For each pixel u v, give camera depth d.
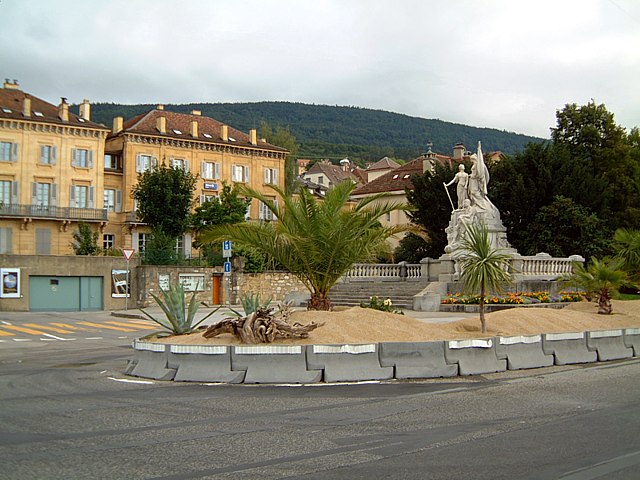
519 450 7.67
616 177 51.75
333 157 189.75
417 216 54.38
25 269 40.91
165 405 10.52
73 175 65.44
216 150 74.75
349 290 36.75
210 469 6.91
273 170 79.12
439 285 33.97
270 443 8.02
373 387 12.25
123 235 68.62
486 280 16.50
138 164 69.69
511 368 14.53
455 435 8.42
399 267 40.22
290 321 15.09
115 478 6.60
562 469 6.89
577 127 54.00
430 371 13.35
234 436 8.38
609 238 45.03
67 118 65.56
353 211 18.05
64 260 41.88
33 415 9.75
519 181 48.19
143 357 14.06
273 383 12.67
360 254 17.88
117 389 12.18
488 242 16.78
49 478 6.58
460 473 6.75
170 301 17.11
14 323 32.09
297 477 6.62
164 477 6.63
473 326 16.95
